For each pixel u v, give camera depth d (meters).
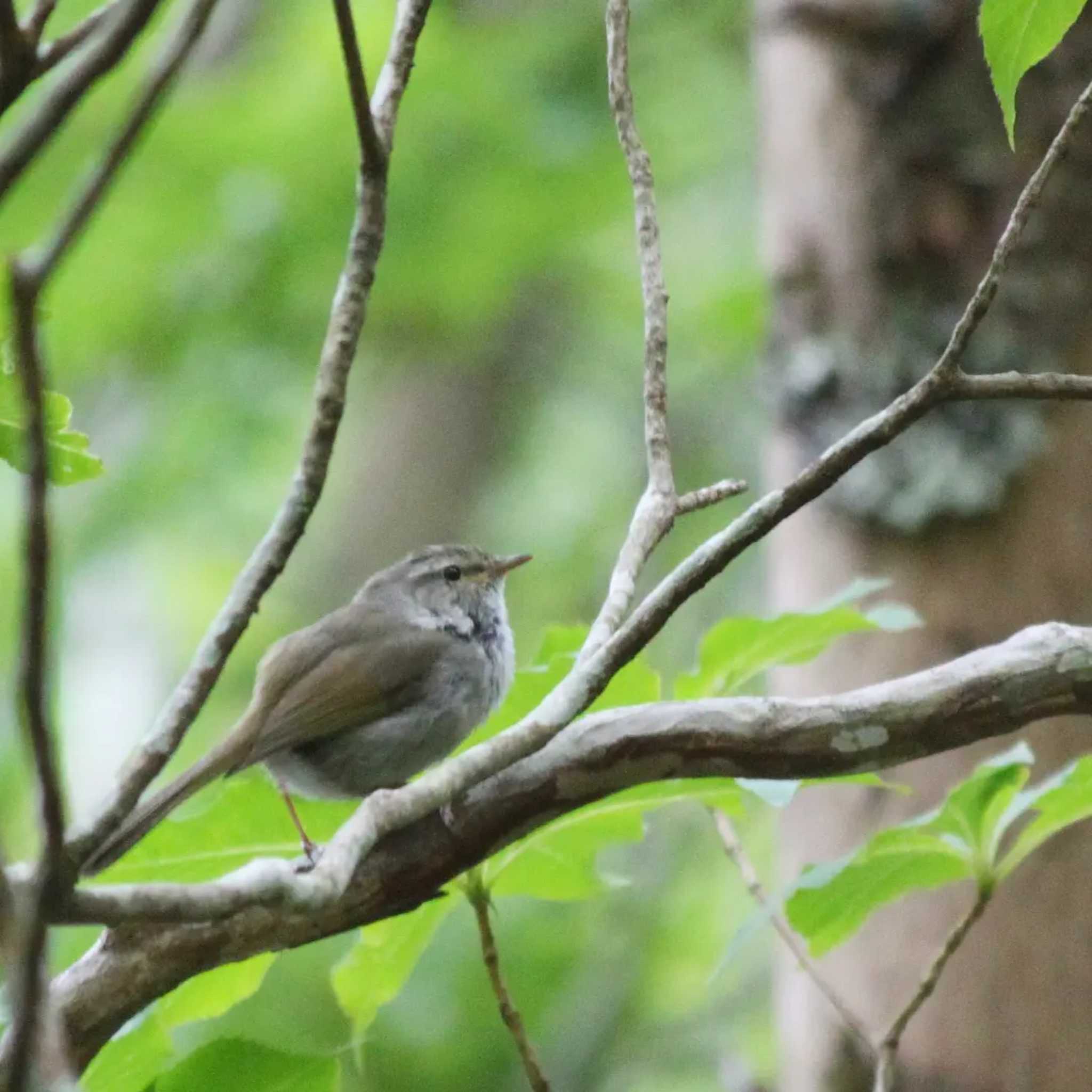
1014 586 10.03
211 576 21.16
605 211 18.91
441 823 6.43
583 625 8.50
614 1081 17.27
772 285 11.03
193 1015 7.34
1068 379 6.34
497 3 19.98
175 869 7.34
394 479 23.94
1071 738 9.70
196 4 3.94
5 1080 4.09
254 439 18.41
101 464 5.61
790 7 10.99
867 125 10.66
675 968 18.89
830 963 9.90
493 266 19.03
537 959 15.91
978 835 6.95
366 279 5.89
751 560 20.81
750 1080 11.22
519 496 23.62
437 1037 15.17
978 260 10.45
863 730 6.57
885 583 7.66
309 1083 6.46
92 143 17.34
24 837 17.73
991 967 9.52
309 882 5.29
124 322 18.28
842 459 6.24
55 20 16.89
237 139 17.52
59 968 12.59
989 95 10.52
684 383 22.62
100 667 21.89
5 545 19.39
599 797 6.55
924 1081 9.55
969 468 10.09
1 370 5.16
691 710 6.54
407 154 18.06
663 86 20.77
